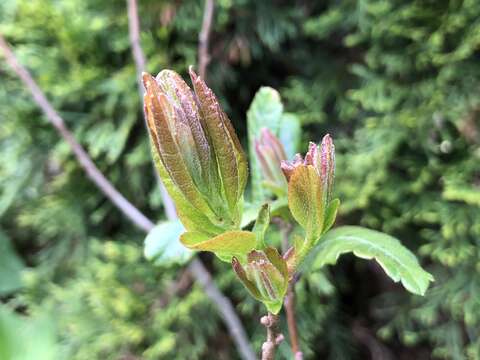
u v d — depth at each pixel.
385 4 0.25
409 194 0.26
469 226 0.24
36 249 0.34
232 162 0.11
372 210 0.26
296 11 0.28
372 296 0.29
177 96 0.11
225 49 0.28
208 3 0.25
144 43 0.27
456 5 0.25
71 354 0.26
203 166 0.11
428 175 0.25
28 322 0.27
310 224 0.12
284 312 0.26
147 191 0.30
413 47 0.26
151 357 0.25
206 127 0.11
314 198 0.12
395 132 0.26
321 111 0.28
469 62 0.25
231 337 0.27
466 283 0.24
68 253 0.30
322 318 0.27
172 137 0.11
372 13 0.26
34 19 0.28
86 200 0.30
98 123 0.29
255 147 0.17
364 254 0.14
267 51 0.29
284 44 0.29
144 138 0.29
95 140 0.28
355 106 0.28
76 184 0.30
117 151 0.28
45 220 0.30
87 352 0.25
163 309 0.27
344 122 0.29
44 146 0.30
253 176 0.18
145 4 0.28
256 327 0.27
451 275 0.25
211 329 0.27
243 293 0.26
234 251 0.12
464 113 0.24
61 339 0.27
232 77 0.29
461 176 0.24
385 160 0.25
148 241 0.17
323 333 0.28
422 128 0.25
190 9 0.27
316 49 0.29
